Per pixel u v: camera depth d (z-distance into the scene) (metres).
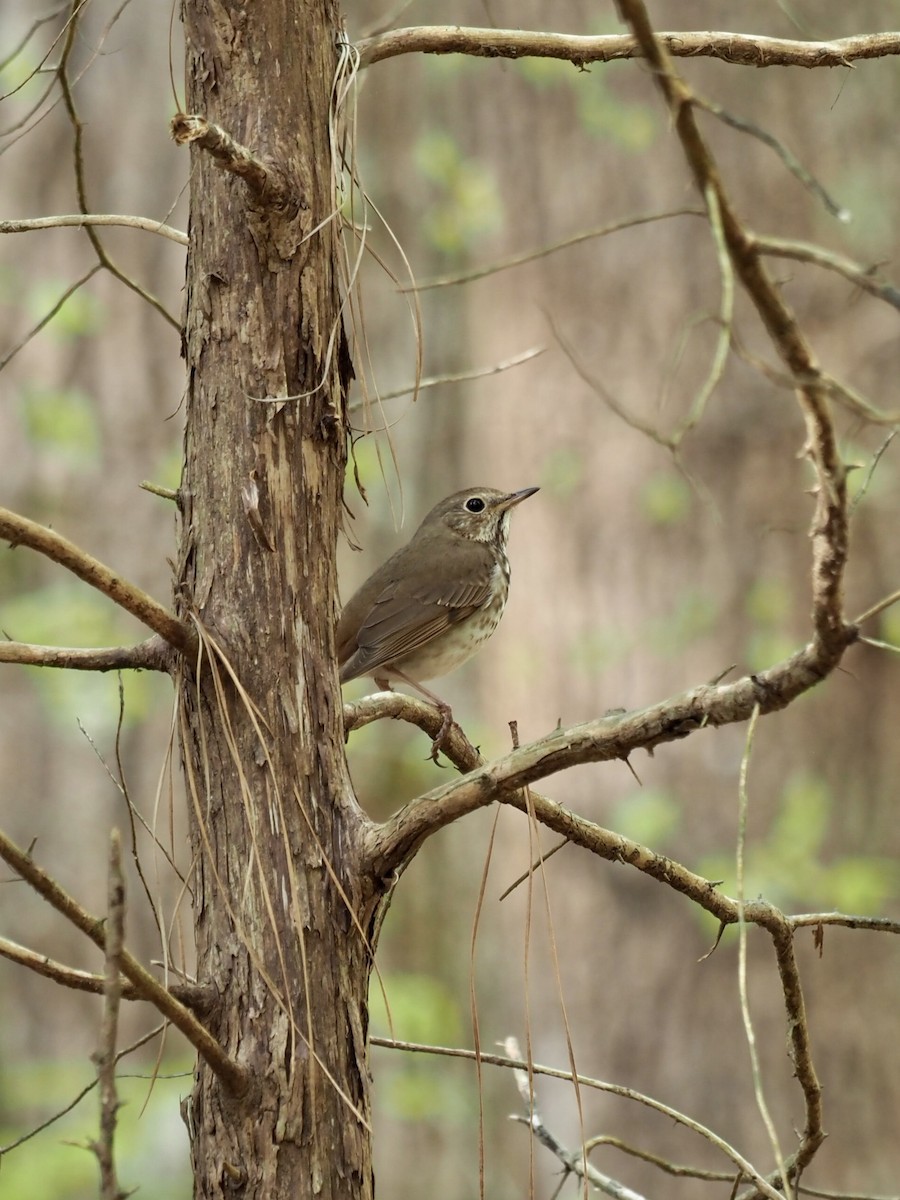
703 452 13.62
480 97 15.49
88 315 13.13
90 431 13.05
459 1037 14.43
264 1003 4.09
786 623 13.23
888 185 13.52
